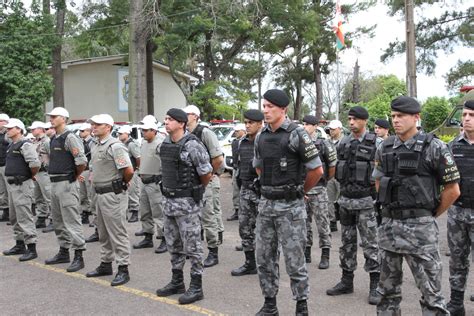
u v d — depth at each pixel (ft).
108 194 18.06
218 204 24.49
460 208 15.02
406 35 45.16
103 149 17.98
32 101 67.56
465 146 14.94
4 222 30.83
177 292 17.07
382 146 12.51
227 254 22.75
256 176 18.84
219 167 20.40
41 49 68.95
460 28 68.03
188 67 104.47
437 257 11.80
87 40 89.15
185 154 16.16
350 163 16.43
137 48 62.44
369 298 16.03
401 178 11.86
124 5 80.12
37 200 28.66
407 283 18.06
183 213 16.29
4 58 65.82
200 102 79.41
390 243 12.11
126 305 16.05
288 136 13.65
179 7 75.66
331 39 111.65
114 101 97.55
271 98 13.66
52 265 20.90
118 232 18.21
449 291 17.08
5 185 30.81
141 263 21.20
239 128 28.43
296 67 123.13
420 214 11.73
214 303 16.16
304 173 13.99
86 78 96.27
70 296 17.01
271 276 14.42
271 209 13.94
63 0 74.54
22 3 68.44
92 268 20.39
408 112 11.72
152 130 23.52
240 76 118.93
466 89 39.96
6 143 30.12
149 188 23.48
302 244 13.89
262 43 88.17
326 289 17.43
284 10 81.61
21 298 16.87
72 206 19.97
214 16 70.08
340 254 17.03
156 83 101.50
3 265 20.98
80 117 96.22
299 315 13.98
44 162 28.30
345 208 16.56
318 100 125.18
